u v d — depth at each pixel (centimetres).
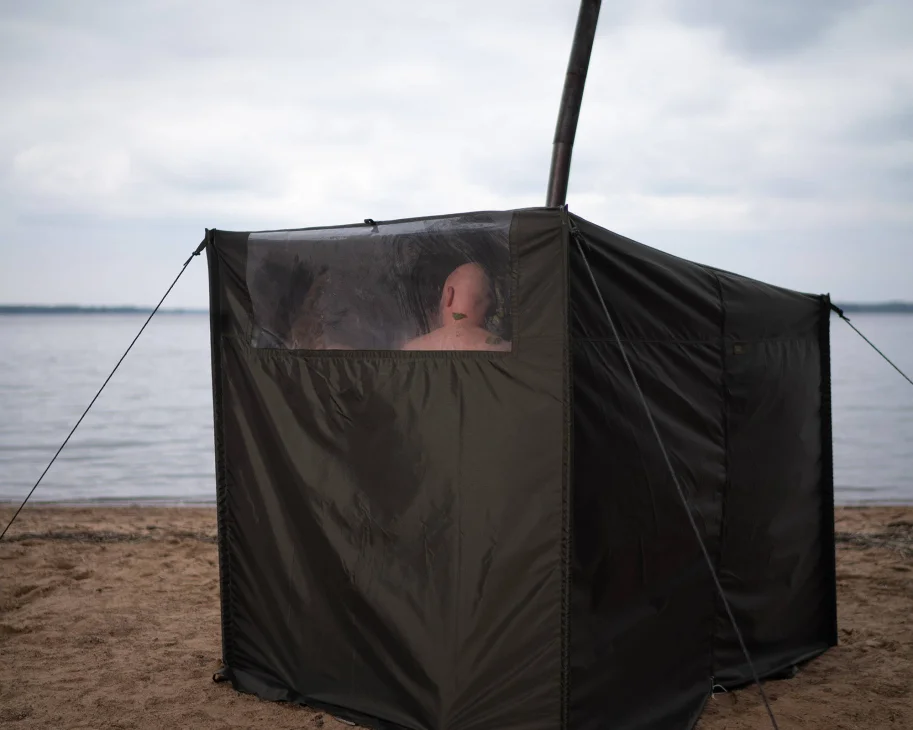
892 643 466
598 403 320
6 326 12650
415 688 334
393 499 341
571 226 306
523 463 312
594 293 320
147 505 1012
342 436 356
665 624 353
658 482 347
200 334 8894
